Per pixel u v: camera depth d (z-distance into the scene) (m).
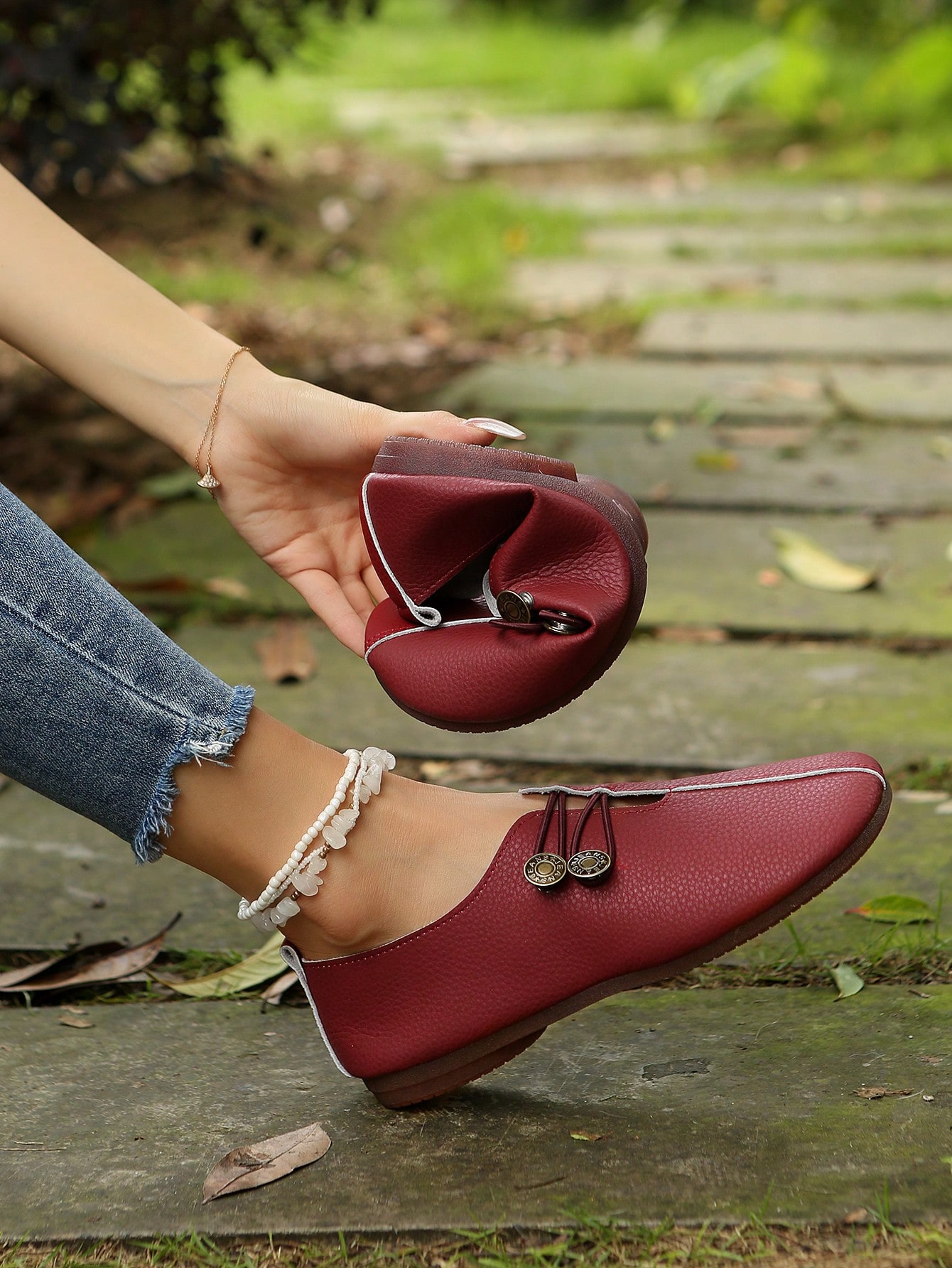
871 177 5.77
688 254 4.52
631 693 1.86
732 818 1.04
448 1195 0.96
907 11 7.68
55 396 3.21
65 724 0.95
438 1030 1.03
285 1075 1.13
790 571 2.21
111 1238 0.93
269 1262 0.92
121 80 3.81
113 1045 1.18
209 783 0.99
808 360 3.40
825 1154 0.98
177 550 2.40
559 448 2.82
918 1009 1.17
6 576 0.93
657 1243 0.90
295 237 4.58
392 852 1.04
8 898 1.43
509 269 4.39
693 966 1.02
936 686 1.84
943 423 2.92
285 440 1.12
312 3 4.25
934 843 1.45
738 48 8.27
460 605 1.07
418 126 7.17
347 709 1.85
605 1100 1.07
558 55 9.41
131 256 4.25
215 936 1.36
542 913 1.03
